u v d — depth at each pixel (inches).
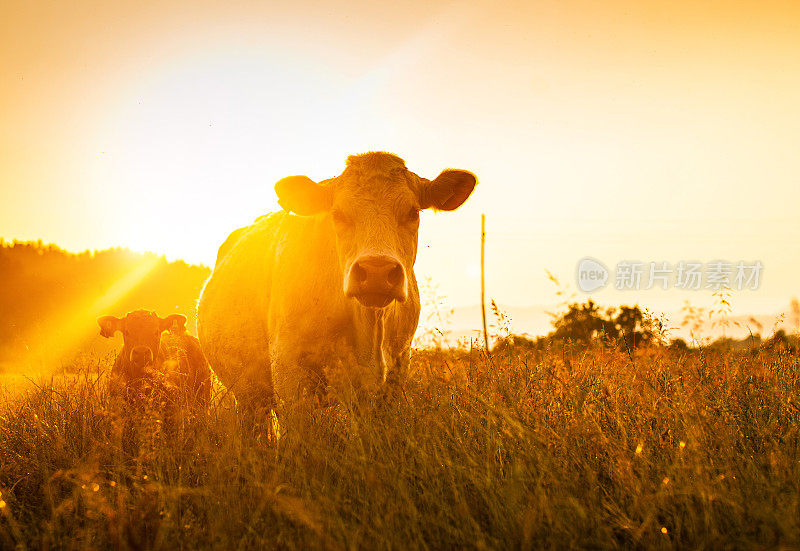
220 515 148.8
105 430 211.3
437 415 179.9
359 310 206.2
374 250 188.9
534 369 222.7
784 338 264.2
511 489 140.3
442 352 241.0
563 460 159.6
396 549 132.1
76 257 3336.6
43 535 148.7
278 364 217.3
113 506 163.0
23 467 198.5
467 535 136.5
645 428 176.9
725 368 235.0
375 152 214.1
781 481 144.6
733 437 167.9
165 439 196.1
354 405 191.6
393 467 156.4
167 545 142.7
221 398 233.3
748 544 123.7
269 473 164.9
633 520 140.3
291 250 223.0
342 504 147.3
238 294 255.3
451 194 221.1
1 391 279.0
